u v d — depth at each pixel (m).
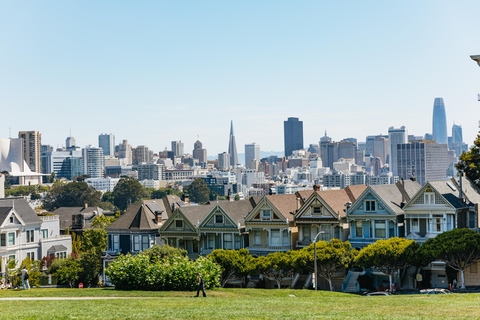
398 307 43.47
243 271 78.81
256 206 87.50
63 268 101.62
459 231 70.81
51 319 39.16
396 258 72.38
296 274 81.19
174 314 40.94
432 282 78.25
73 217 149.75
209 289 62.78
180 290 61.19
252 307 44.88
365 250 73.81
